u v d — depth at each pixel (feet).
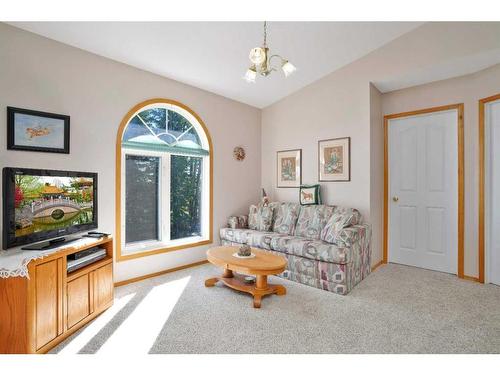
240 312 7.94
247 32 9.18
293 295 9.19
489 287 9.84
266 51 6.81
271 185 15.40
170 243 11.99
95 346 6.26
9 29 7.57
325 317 7.65
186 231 12.75
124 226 10.47
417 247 12.17
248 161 15.07
